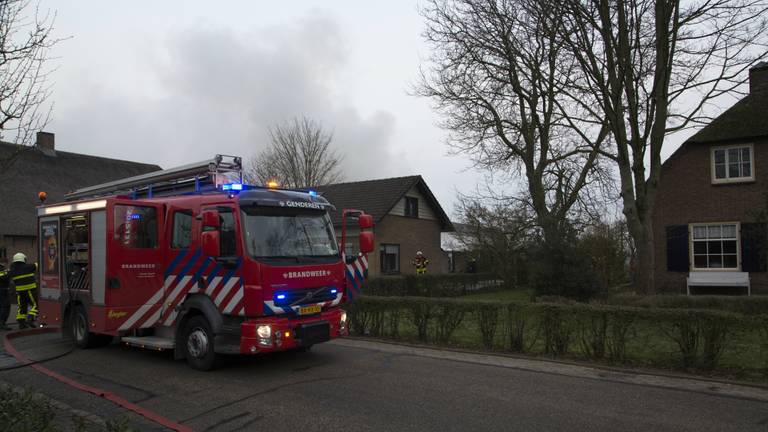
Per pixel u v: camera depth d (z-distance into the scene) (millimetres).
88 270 8984
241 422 5492
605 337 8188
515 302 9195
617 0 12023
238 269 7258
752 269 18250
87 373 7691
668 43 12320
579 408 5883
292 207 7902
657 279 20047
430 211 31047
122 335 8750
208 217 7094
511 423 5395
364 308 10789
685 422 5410
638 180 13234
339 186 30625
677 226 19719
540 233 17109
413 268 28875
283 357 8719
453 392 6539
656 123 13367
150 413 5723
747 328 7102
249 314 7117
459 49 18391
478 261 27734
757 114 18500
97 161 34781
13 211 26969
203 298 7746
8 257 26156
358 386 6848
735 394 6398
